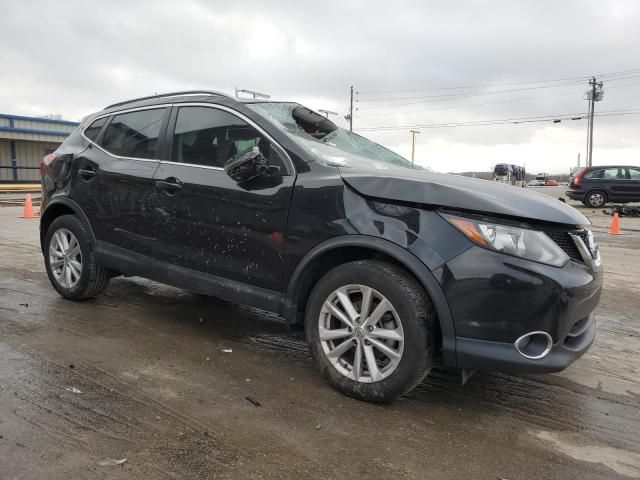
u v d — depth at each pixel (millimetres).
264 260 3566
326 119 4449
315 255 3303
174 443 2682
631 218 18656
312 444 2736
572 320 2906
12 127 32281
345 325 3283
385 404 3211
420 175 3301
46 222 5301
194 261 3945
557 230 3016
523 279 2789
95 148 4844
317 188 3338
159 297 5453
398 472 2525
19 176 34031
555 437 2934
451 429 2971
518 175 51344
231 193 3695
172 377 3492
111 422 2861
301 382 3506
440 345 3102
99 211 4656
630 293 6531
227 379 3504
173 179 4039
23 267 6777
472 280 2846
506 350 2836
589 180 21359
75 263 4980
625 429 3057
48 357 3727
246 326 4645
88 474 2387
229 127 3893
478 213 2916
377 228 3088
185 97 4285
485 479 2500
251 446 2691
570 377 3811
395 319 3047
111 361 3715
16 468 2402
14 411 2926
